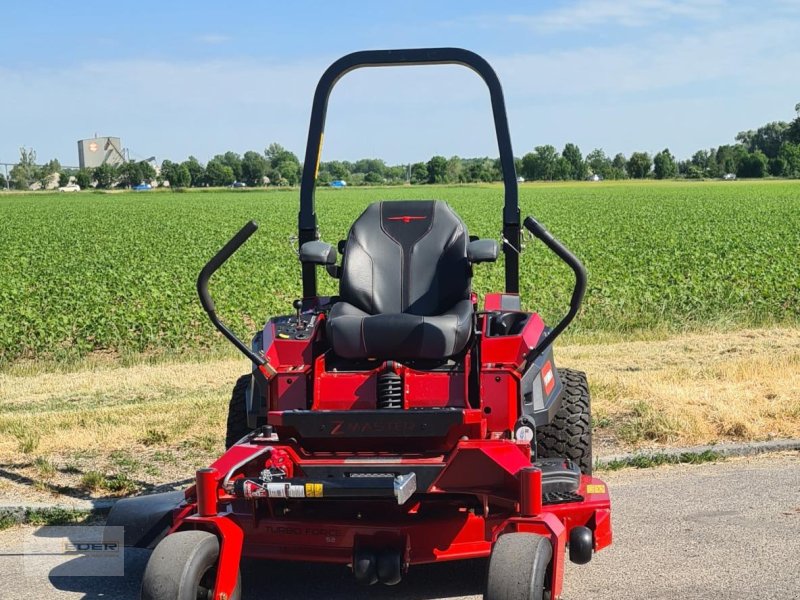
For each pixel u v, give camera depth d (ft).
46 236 136.77
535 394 18.20
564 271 69.72
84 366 47.06
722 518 20.51
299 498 15.48
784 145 479.82
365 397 16.31
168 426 28.19
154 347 51.88
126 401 36.32
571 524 16.24
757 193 255.09
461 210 177.88
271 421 15.84
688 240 99.91
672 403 28.78
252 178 565.94
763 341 43.78
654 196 241.76
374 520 15.90
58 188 579.89
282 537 15.92
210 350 50.08
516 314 18.62
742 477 23.54
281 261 84.64
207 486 14.62
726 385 31.32
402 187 368.68
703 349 41.93
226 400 32.19
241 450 15.57
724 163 517.96
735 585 16.87
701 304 55.62
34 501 22.30
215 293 63.52
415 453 15.92
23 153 617.62
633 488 22.86
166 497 18.02
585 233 112.57
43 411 34.53
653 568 17.78
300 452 15.87
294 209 213.25
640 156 517.55
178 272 78.33
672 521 20.38
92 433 27.73
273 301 60.80
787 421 27.55
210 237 129.80
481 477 15.51
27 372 46.14
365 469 15.37
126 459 25.55
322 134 19.97
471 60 19.67
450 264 18.24
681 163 581.53
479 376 16.33
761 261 74.69
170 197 317.63
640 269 71.41
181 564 13.35
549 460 17.57
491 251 17.62
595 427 27.43
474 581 17.72
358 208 200.13
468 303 17.56
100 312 57.16
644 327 50.98
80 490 23.12
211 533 14.32
